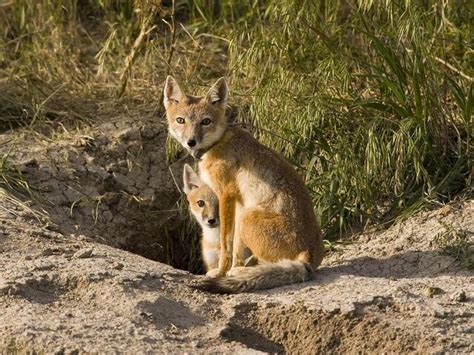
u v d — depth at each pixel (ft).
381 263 37.32
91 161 47.32
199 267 48.34
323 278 34.81
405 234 39.45
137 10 51.24
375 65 45.73
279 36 47.11
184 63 54.44
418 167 41.29
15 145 47.03
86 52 57.41
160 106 51.37
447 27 46.52
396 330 29.86
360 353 29.91
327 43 46.16
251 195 36.76
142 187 47.62
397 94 42.75
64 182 45.70
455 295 31.91
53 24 57.00
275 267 33.83
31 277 32.53
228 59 52.75
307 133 44.06
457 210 39.99
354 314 30.76
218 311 31.94
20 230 38.17
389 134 43.11
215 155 37.63
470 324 30.25
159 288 33.06
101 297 31.68
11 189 43.14
